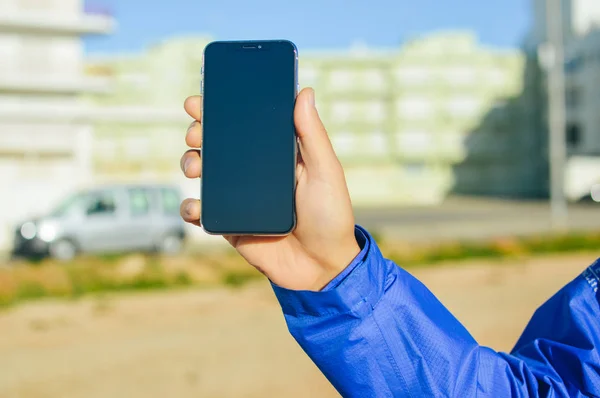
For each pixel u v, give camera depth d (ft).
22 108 111.24
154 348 28.30
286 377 23.50
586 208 142.72
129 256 60.75
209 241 84.28
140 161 194.59
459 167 232.73
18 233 63.98
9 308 39.19
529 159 233.55
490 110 231.50
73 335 31.48
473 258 56.80
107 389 22.74
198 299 40.55
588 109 210.38
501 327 29.66
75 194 65.87
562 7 226.99
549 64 102.53
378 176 229.66
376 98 229.66
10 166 112.27
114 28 113.60
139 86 211.41
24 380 24.03
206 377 23.77
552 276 45.24
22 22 110.11
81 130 114.93
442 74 230.27
